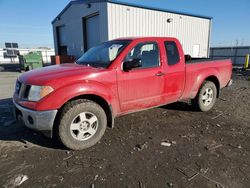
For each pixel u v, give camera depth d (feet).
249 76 46.01
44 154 10.86
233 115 17.21
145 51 13.62
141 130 13.94
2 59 130.52
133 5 46.26
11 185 8.40
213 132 13.66
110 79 11.88
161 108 18.74
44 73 11.39
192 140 12.46
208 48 66.90
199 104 17.30
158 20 51.78
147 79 13.38
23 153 10.94
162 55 14.21
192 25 60.18
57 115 10.80
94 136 11.69
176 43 15.20
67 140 10.89
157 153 10.94
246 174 9.11
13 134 13.25
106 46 14.51
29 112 10.42
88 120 11.41
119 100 12.48
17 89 11.85
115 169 9.52
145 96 13.55
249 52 86.43
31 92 10.53
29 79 11.02
